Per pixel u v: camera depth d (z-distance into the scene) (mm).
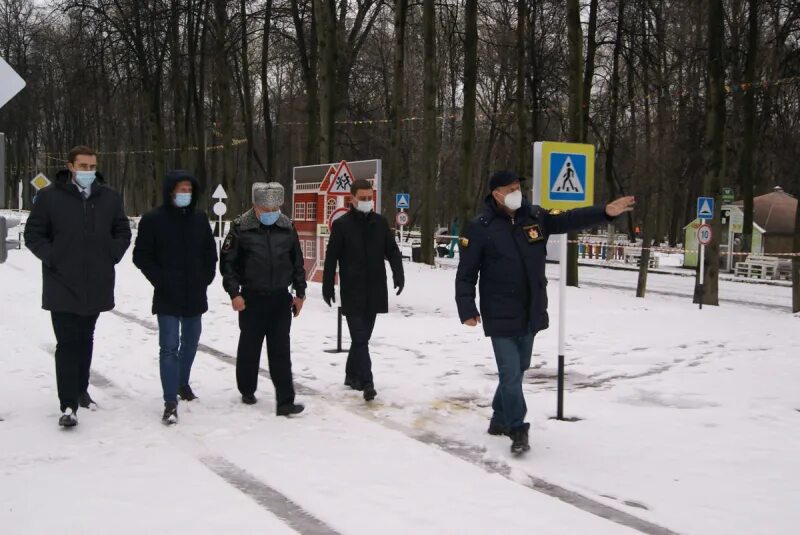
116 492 4719
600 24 21891
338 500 4645
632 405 7168
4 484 4840
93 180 6164
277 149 46688
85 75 30781
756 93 20875
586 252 40188
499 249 5457
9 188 63250
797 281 16094
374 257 7266
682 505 4660
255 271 6629
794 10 16688
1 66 6043
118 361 8797
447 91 39219
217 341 10234
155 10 28234
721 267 30109
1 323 11320
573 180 6465
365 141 32031
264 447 5684
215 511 4441
